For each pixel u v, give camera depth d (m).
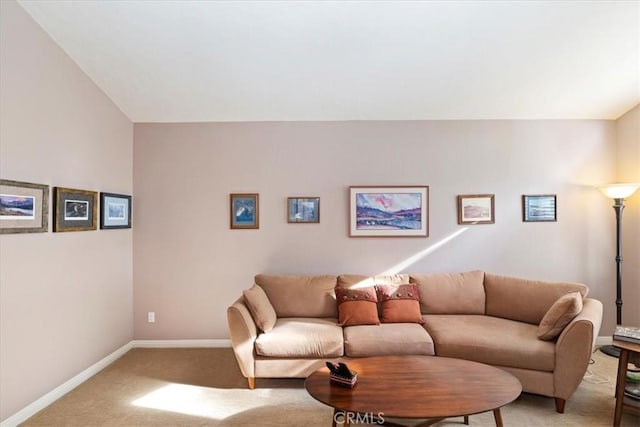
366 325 3.28
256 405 2.75
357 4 2.59
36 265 2.73
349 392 2.08
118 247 3.79
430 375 2.31
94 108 3.42
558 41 2.95
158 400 2.84
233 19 2.72
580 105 3.84
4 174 2.47
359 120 4.06
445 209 4.03
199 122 4.06
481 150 4.02
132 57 3.12
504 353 2.76
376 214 4.03
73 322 3.11
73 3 2.59
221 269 4.06
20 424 2.52
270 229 4.06
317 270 4.07
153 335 4.07
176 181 4.06
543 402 2.77
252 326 3.08
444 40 2.94
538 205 4.00
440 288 3.63
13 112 2.54
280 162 4.06
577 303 2.73
